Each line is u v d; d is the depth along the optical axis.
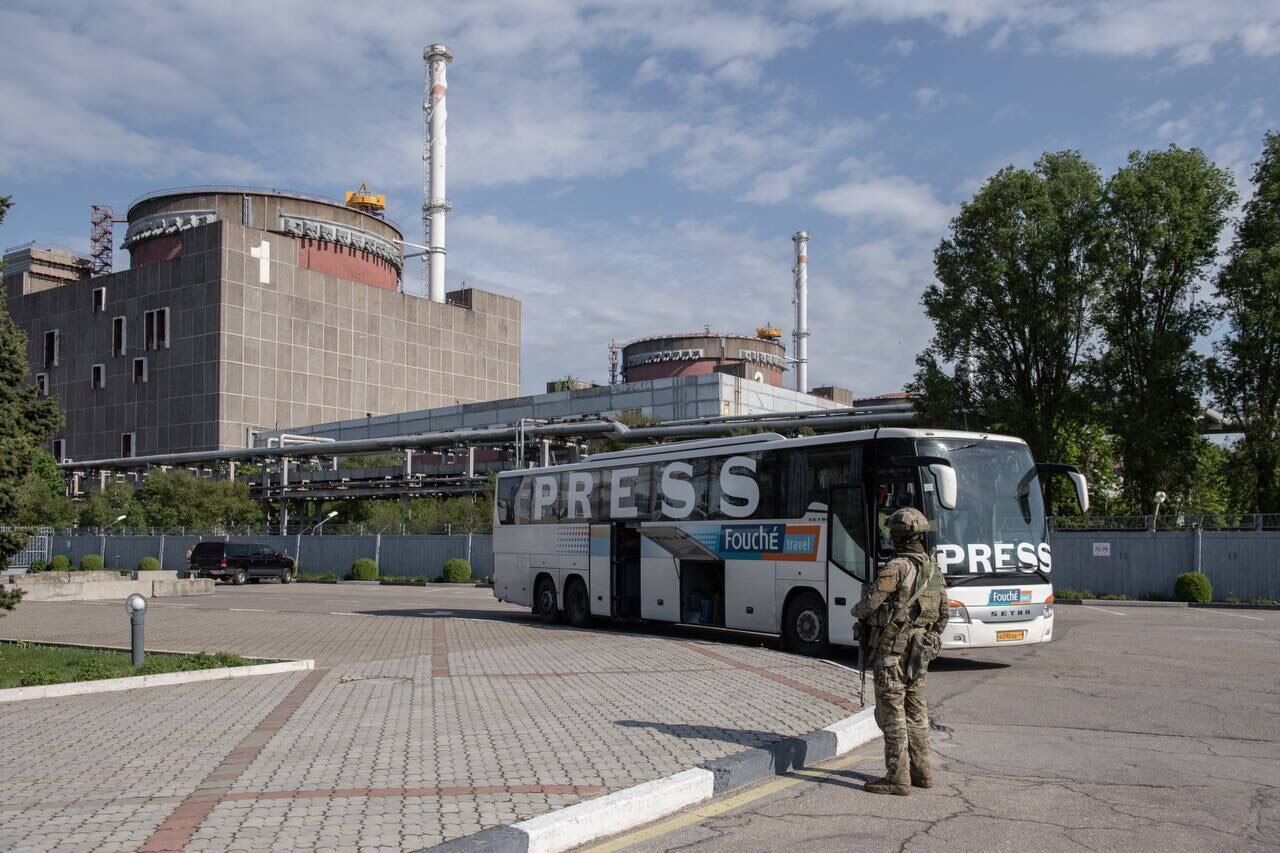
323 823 6.13
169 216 87.12
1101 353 35.03
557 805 6.52
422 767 7.66
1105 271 34.50
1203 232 34.38
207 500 63.72
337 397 85.94
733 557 17.55
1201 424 35.97
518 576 23.42
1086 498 15.22
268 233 82.75
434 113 91.56
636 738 8.67
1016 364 35.50
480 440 52.78
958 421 34.91
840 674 12.74
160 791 7.02
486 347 98.56
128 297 85.62
